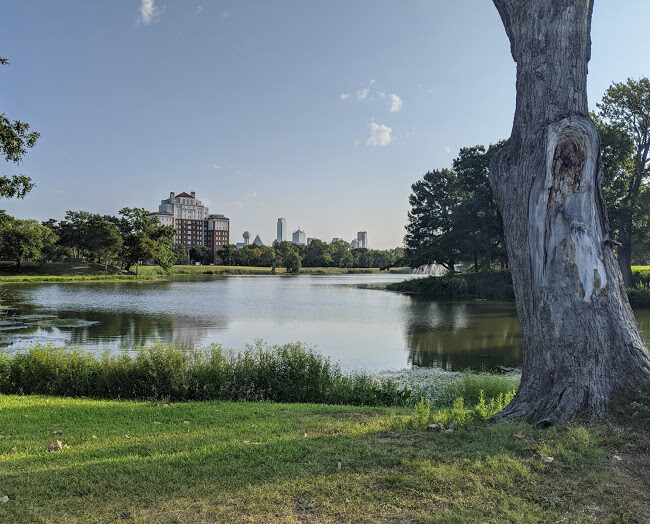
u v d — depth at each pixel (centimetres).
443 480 383
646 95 3609
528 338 549
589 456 406
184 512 350
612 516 327
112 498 379
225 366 1032
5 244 7231
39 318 2642
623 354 497
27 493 394
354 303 3878
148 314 2919
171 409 781
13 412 753
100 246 8775
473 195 5147
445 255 5381
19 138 1845
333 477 402
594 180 529
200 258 17925
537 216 539
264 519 335
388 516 335
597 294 506
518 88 595
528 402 520
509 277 4500
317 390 972
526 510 336
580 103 561
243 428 617
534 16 575
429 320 2734
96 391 1001
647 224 3741
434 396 1019
